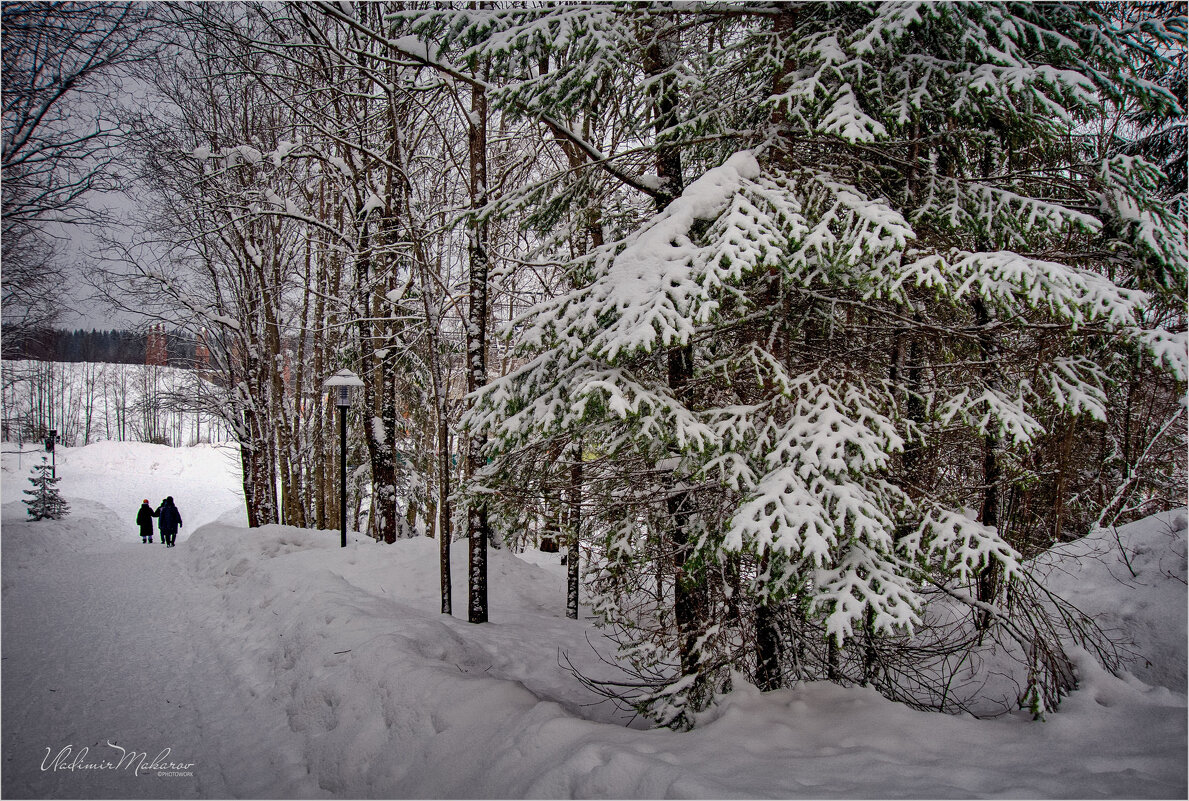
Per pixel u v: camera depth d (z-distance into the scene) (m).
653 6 5.07
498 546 11.58
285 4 7.59
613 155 5.32
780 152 4.96
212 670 6.48
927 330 5.00
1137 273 4.47
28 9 6.51
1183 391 4.84
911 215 5.05
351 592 7.56
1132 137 8.58
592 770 3.10
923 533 4.36
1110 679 4.32
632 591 5.39
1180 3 5.71
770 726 3.66
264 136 14.94
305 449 17.39
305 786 4.32
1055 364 4.64
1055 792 2.76
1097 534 7.77
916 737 3.54
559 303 4.64
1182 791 2.77
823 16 4.99
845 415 4.09
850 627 3.33
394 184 11.41
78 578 10.83
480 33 4.99
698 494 4.95
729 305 4.93
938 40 4.72
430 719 4.34
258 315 16.36
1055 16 4.53
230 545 12.05
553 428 4.30
